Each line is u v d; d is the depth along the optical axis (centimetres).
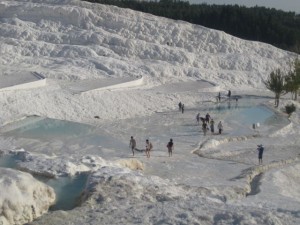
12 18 8462
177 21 9050
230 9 11681
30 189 1691
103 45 7831
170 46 8269
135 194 1873
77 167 2336
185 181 2497
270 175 2678
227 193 2206
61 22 8544
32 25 8381
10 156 2564
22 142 3312
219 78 7269
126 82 5669
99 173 2114
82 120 4259
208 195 2097
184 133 3881
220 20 11656
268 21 11331
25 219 1600
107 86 5297
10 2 9194
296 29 12056
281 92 5459
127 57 7600
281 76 5997
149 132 3900
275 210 1648
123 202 1734
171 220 1440
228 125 4250
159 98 5347
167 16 12181
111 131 3859
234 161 3038
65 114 4338
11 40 7462
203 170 2770
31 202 1648
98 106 4656
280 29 11169
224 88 6794
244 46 8769
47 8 8631
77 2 9138
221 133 3894
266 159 3128
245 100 5756
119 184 1966
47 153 3036
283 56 8669
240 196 2223
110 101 4847
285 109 5222
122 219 1491
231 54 8306
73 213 1620
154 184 2061
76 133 3694
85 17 8575
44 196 1767
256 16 11462
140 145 3409
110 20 8606
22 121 3947
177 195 1936
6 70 5584
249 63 8000
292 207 1941
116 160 2678
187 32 8738
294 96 6291
